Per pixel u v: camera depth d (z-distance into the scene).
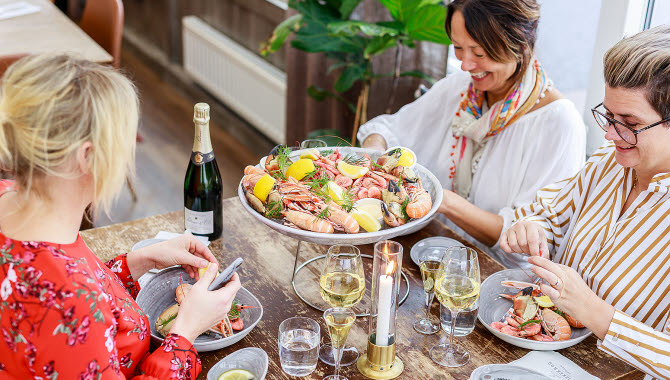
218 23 4.28
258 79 3.75
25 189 0.91
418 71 2.79
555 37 2.55
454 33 1.73
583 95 2.49
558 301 1.23
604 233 1.43
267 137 3.99
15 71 0.89
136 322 1.08
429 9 2.29
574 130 1.79
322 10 2.62
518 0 1.63
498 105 1.84
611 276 1.37
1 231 0.94
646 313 1.34
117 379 0.96
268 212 1.32
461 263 1.18
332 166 1.47
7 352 0.93
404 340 1.29
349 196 1.34
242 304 1.33
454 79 2.05
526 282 1.43
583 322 1.24
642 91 1.18
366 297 1.42
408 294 1.44
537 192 1.66
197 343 1.19
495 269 1.53
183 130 4.05
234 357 1.16
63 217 0.94
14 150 0.88
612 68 1.21
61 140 0.87
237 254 1.55
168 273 1.35
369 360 1.20
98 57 2.64
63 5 5.24
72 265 0.93
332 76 3.11
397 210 1.31
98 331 0.93
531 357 1.24
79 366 0.92
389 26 2.39
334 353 1.16
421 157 2.13
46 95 0.86
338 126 3.16
